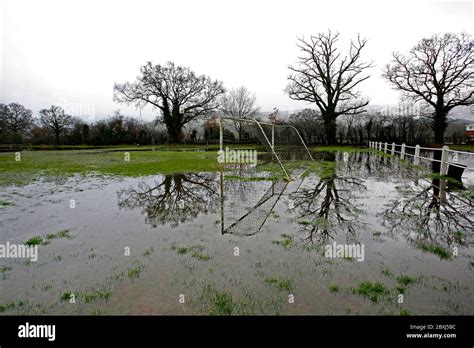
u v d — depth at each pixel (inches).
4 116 1637.6
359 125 1339.8
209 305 95.6
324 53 1215.6
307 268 119.1
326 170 437.4
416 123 1233.4
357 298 98.0
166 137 1747.0
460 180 329.4
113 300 98.7
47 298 100.2
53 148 1405.0
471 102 1048.8
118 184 327.0
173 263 124.9
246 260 127.2
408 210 203.8
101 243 148.3
